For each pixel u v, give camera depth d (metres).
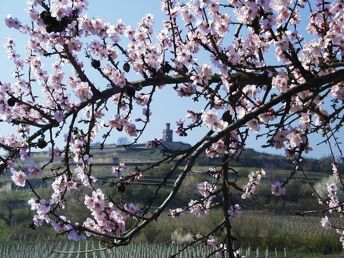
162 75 5.88
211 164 60.97
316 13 6.54
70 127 5.64
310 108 5.56
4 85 5.92
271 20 5.28
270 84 5.56
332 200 9.92
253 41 5.75
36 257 26.03
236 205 7.21
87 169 5.68
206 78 5.62
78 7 5.64
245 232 34.16
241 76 5.61
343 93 6.25
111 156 86.44
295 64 5.24
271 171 67.69
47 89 6.03
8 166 5.42
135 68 6.09
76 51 5.88
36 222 5.01
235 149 6.27
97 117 6.45
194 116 6.45
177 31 6.70
